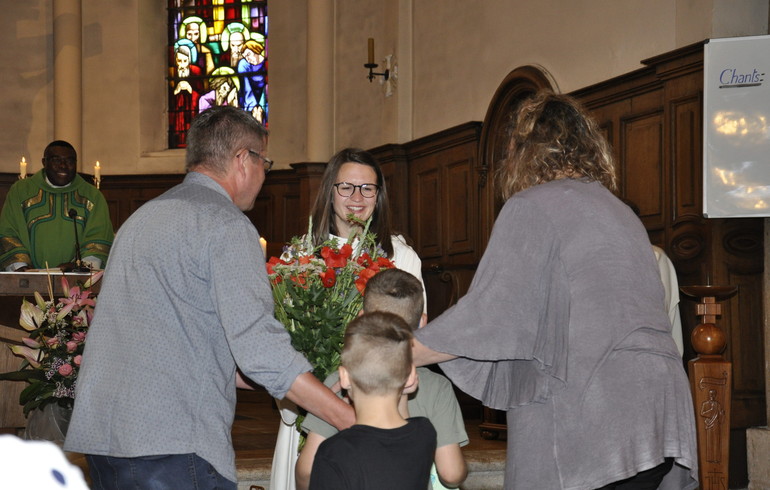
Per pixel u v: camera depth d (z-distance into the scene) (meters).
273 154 10.77
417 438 1.85
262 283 1.97
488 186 7.36
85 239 6.33
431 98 8.43
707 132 4.58
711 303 4.27
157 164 11.11
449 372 2.03
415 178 8.62
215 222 1.98
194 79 11.38
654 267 2.01
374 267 2.47
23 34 10.94
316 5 10.05
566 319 1.93
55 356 3.33
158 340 1.93
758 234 5.06
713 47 4.57
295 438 2.67
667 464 1.97
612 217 2.00
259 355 1.89
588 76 6.30
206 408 1.95
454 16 8.05
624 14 5.94
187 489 1.91
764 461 4.89
